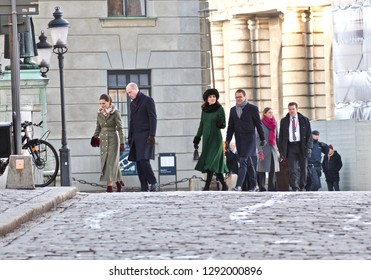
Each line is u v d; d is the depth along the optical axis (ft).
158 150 304.91
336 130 280.72
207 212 124.57
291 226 110.42
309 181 240.12
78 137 303.27
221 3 407.03
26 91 237.86
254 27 402.11
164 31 306.55
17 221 115.75
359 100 328.90
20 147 163.63
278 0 391.65
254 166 195.31
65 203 141.79
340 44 333.21
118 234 107.65
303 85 395.34
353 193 147.54
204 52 308.40
